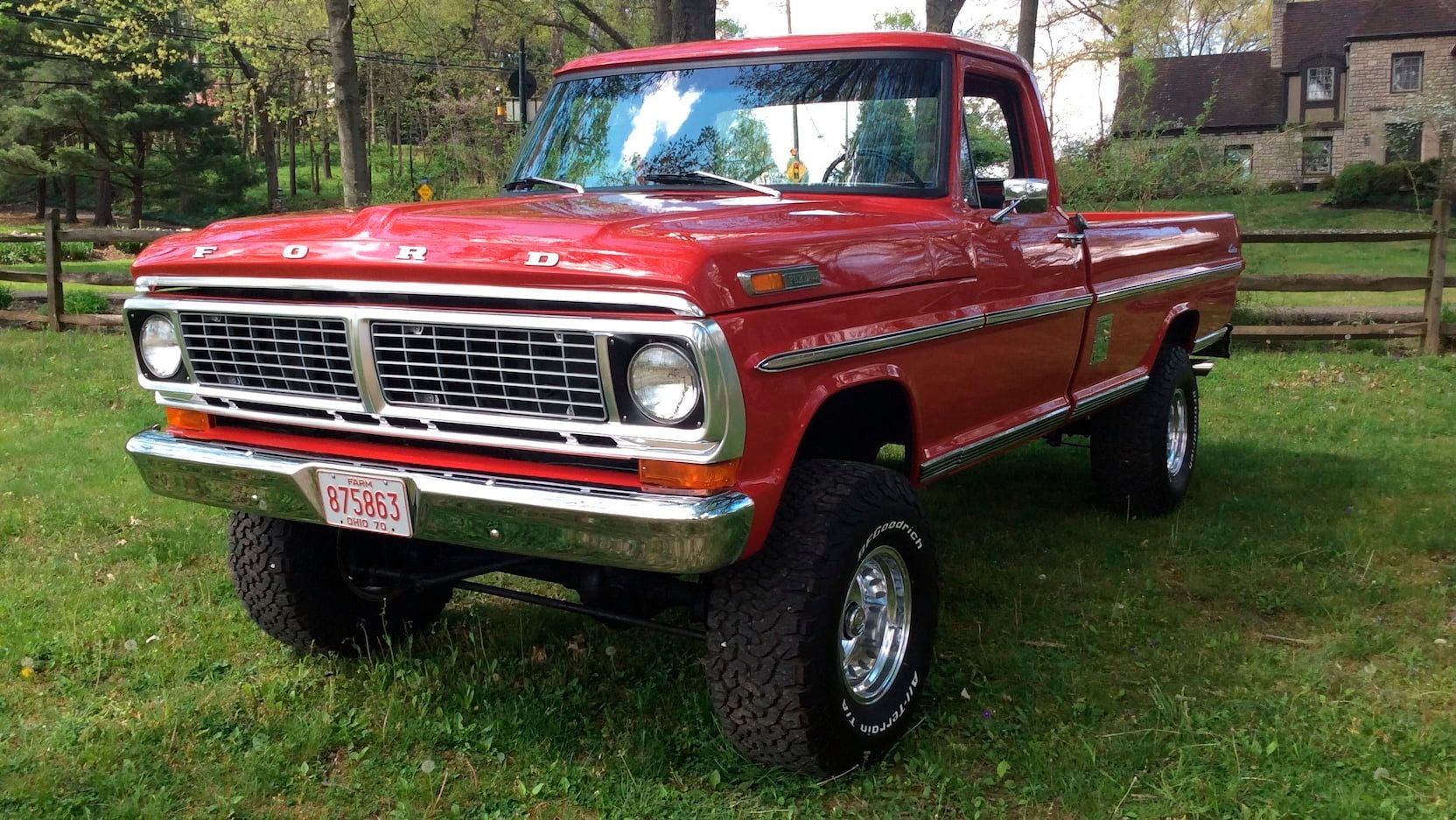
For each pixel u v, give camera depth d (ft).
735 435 8.30
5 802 9.46
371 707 11.35
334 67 46.98
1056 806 9.52
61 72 129.08
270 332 9.93
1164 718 10.85
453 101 99.96
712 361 8.05
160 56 84.84
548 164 13.67
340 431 9.95
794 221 9.89
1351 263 67.05
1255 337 34.24
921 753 10.27
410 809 9.38
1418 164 105.50
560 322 8.38
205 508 17.95
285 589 11.83
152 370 10.86
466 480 9.03
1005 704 11.37
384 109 130.62
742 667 9.29
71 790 9.73
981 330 12.04
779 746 9.48
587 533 8.59
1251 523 17.47
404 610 13.02
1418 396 27.09
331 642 12.35
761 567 9.32
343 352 9.55
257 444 10.43
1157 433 17.30
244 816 9.43
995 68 13.51
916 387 10.99
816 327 9.30
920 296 10.83
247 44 80.48
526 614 13.91
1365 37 128.77
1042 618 13.70
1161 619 13.61
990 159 13.73
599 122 13.62
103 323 40.04
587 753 10.47
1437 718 10.86
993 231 12.45
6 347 35.17
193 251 10.15
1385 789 9.55
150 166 135.33
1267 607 13.96
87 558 15.70
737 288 8.43
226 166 138.00
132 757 10.28
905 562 10.46
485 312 8.68
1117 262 15.64
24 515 17.52
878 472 10.15
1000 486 20.01
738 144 12.77
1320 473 20.10
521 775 10.04
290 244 9.59
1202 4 94.84
